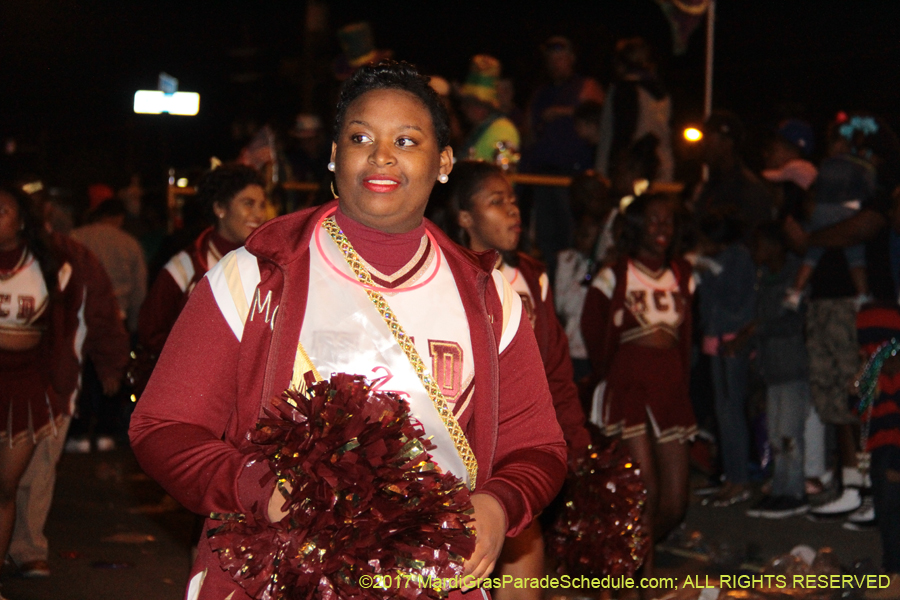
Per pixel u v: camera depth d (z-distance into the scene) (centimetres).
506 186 397
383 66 217
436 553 191
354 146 212
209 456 199
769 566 533
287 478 191
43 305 492
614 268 536
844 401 633
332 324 209
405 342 211
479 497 207
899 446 501
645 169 767
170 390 207
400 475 190
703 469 774
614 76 873
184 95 1069
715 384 720
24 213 486
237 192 479
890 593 488
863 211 621
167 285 469
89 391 922
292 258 211
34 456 521
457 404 214
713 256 724
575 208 759
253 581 192
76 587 509
